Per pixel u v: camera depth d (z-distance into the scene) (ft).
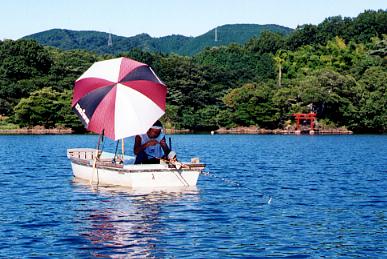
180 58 572.92
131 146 264.31
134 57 622.54
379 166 158.71
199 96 517.14
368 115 482.28
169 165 98.07
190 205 85.46
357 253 58.70
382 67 573.74
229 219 75.31
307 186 111.24
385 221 75.05
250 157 193.06
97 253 57.52
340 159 186.80
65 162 164.25
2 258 55.62
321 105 489.26
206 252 58.34
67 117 437.58
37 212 79.66
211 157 191.72
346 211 82.38
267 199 92.94
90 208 82.53
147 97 102.12
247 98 491.72
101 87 102.32
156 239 63.57
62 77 524.52
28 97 468.75
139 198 90.99
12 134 420.36
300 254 58.08
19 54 544.62
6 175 127.95
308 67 651.25
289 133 475.72
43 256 56.34
